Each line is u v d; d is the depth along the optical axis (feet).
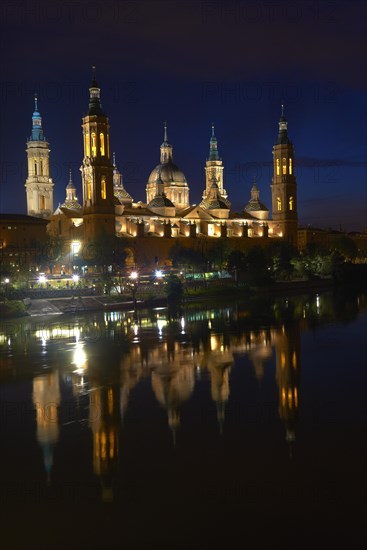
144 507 84.69
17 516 83.15
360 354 186.39
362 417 121.60
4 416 126.62
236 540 75.72
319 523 78.95
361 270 544.21
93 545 75.72
